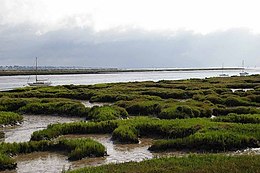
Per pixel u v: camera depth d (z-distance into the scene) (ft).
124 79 572.10
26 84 419.95
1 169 69.87
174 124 100.48
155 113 140.56
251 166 54.49
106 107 138.00
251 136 85.51
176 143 84.12
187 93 200.54
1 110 151.94
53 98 184.75
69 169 64.54
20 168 71.41
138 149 86.43
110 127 106.01
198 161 60.70
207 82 301.02
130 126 100.58
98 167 60.54
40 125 124.47
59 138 98.63
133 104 146.61
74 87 268.21
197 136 83.97
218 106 148.36
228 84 272.31
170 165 58.49
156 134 99.60
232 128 92.48
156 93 202.39
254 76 411.75
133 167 58.65
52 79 606.96
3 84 429.38
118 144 91.81
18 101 160.76
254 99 170.91
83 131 105.19
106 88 249.14
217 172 51.93
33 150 83.97
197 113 127.95
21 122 128.98
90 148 79.61
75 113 143.33
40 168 71.31
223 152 79.66
